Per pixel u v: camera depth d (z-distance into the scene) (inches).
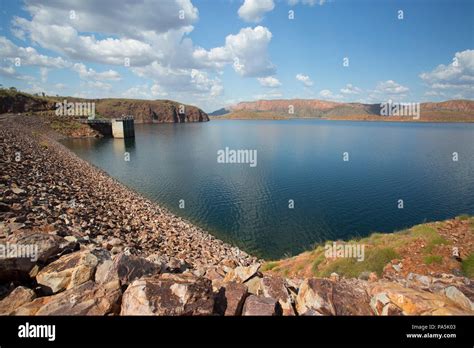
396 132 7377.0
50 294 251.1
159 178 2383.1
